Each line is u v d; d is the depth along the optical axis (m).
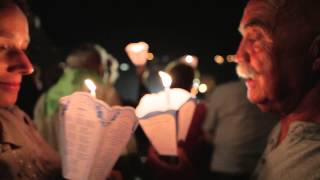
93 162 0.96
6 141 1.03
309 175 1.05
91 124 0.94
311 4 1.13
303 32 1.13
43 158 1.14
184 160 1.30
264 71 1.17
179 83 3.04
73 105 0.94
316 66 1.13
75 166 0.94
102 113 0.96
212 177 3.45
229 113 3.37
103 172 1.01
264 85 1.18
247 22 1.20
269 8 1.16
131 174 2.27
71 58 2.90
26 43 1.10
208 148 3.51
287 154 1.12
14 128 1.10
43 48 2.51
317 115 1.15
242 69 1.22
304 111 1.17
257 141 3.30
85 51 2.88
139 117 1.13
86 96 0.94
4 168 0.98
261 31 1.17
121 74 10.31
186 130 1.19
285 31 1.14
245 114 3.31
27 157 1.06
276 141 1.27
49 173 1.13
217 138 3.44
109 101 2.84
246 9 1.22
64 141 0.94
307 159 1.07
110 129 0.98
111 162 1.02
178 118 1.13
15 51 1.04
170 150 1.17
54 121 2.65
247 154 3.32
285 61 1.15
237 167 3.32
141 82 2.61
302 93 1.16
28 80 2.06
